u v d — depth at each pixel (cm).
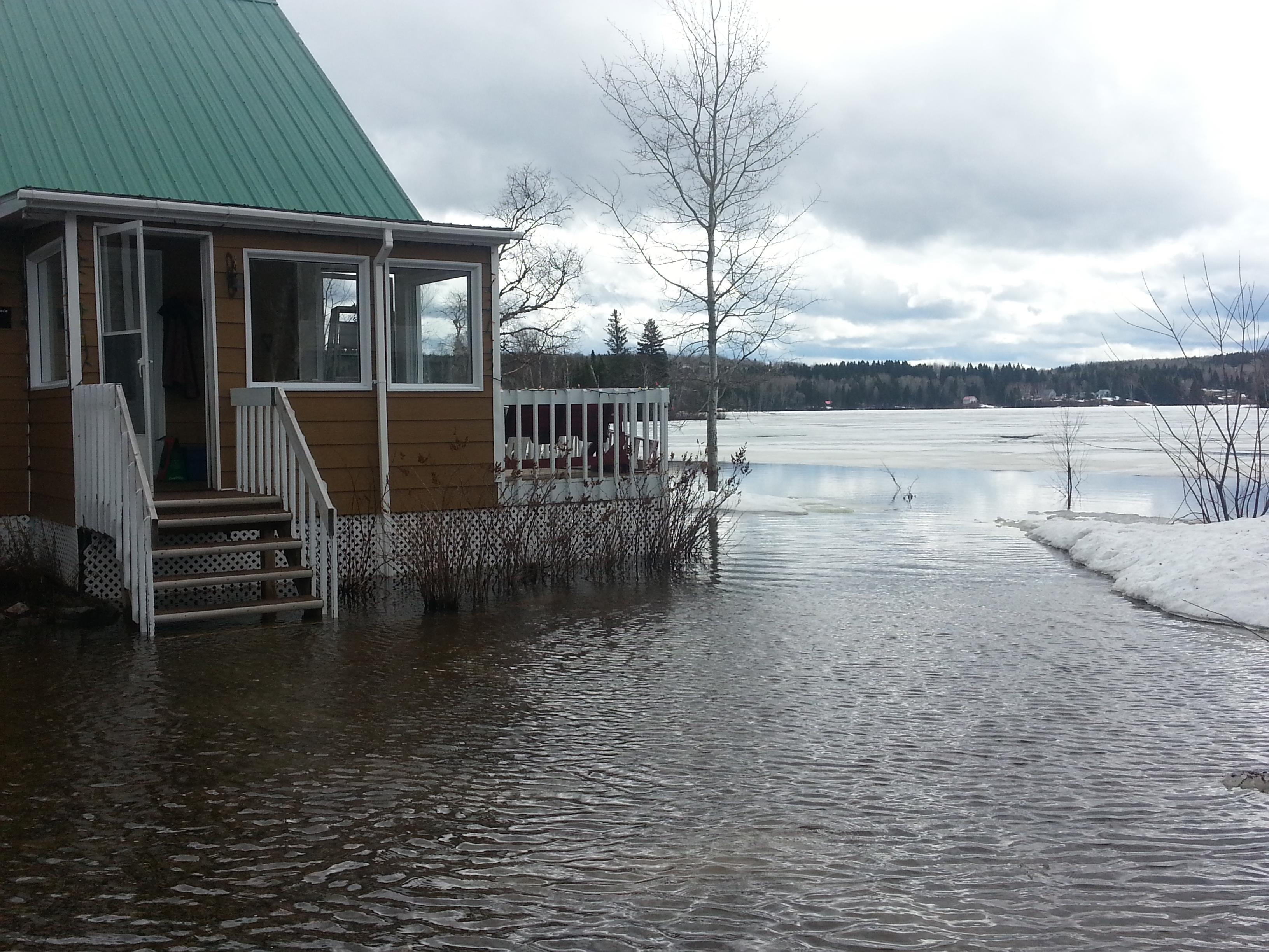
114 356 1017
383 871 457
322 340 1167
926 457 3569
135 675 783
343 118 1386
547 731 657
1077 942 396
